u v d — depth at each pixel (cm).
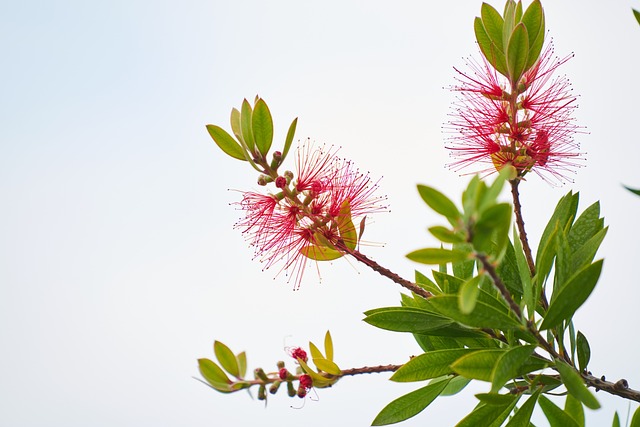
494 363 86
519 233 92
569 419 90
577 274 86
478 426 89
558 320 87
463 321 87
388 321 91
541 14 93
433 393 92
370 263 93
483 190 80
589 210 92
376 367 93
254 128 93
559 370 87
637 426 90
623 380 89
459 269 93
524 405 89
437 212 81
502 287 83
